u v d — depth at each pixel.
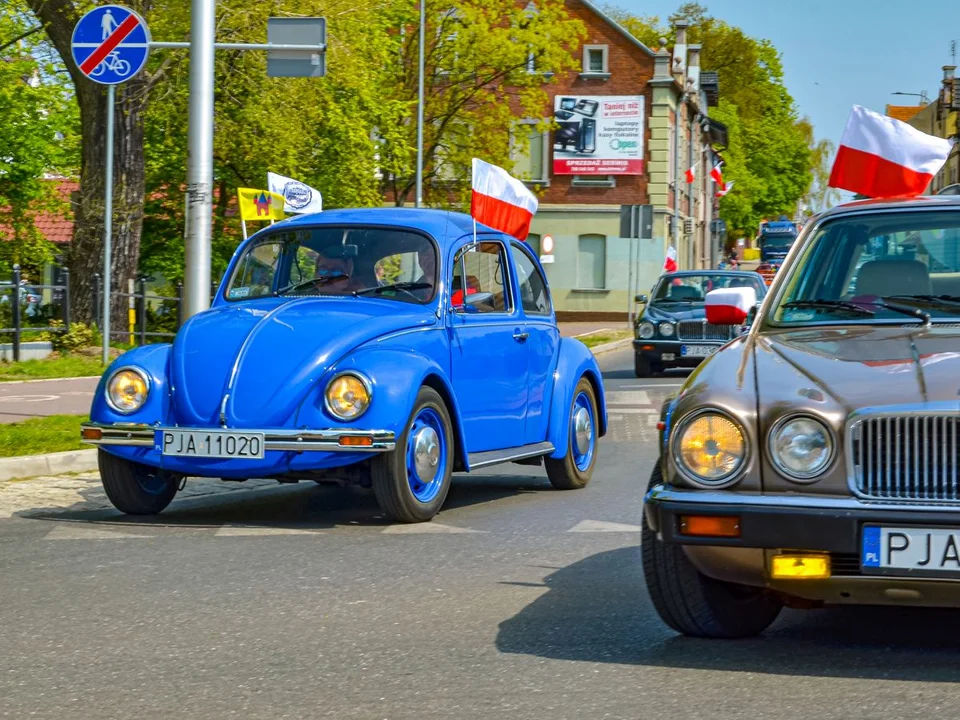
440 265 9.61
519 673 5.22
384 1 32.84
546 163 57.28
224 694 4.96
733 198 91.81
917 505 4.88
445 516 9.39
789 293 6.43
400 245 9.78
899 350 5.49
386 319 9.03
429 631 5.95
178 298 29.86
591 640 5.76
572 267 57.19
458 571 7.33
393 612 6.33
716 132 78.06
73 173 46.00
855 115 8.56
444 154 46.66
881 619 6.16
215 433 8.52
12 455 11.34
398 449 8.62
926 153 8.48
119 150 26.69
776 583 5.13
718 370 5.43
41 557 7.74
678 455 5.17
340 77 30.31
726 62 94.25
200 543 8.22
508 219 11.23
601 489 10.96
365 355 8.70
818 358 5.45
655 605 5.69
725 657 5.44
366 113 36.94
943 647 5.59
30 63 42.22
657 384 22.48
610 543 8.24
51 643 5.75
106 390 8.86
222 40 28.14
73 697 4.94
